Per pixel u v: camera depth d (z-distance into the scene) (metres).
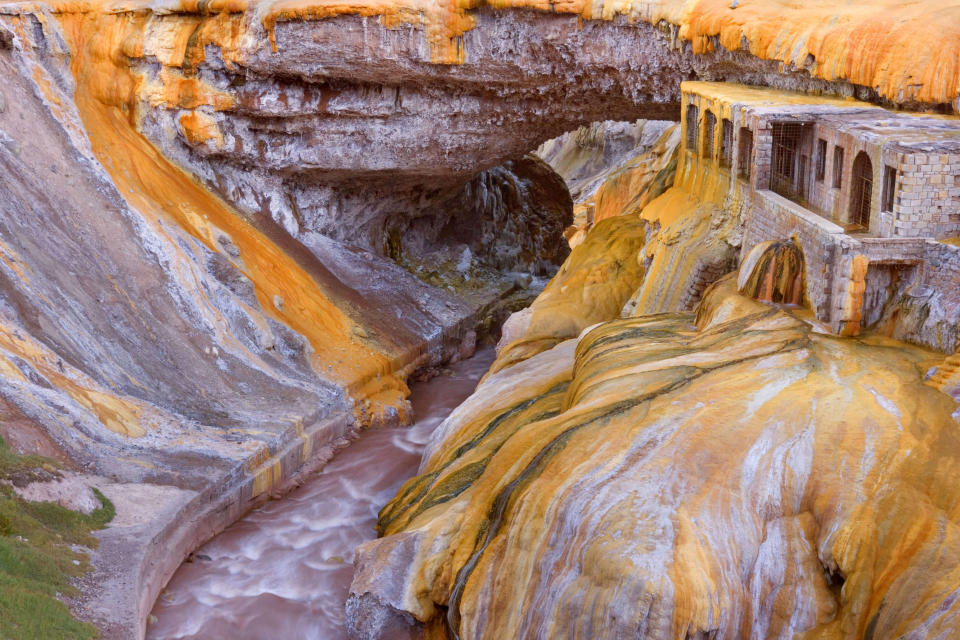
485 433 23.25
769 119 23.97
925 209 20.38
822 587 15.44
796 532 15.99
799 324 21.12
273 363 30.00
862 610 14.77
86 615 17.83
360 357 32.38
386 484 26.91
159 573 20.89
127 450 23.84
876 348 19.91
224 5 32.59
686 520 15.89
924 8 25.47
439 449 24.59
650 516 16.03
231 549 23.50
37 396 22.95
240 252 33.06
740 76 29.42
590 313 30.58
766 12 27.67
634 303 29.11
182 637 20.27
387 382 32.34
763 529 16.08
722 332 21.88
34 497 20.27
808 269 21.94
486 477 19.80
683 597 14.72
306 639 20.77
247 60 32.78
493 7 31.19
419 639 18.91
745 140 25.62
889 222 20.88
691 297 26.19
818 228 21.44
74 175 29.58
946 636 13.48
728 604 15.08
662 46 30.62
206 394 27.39
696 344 21.75
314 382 29.89
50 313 25.78
